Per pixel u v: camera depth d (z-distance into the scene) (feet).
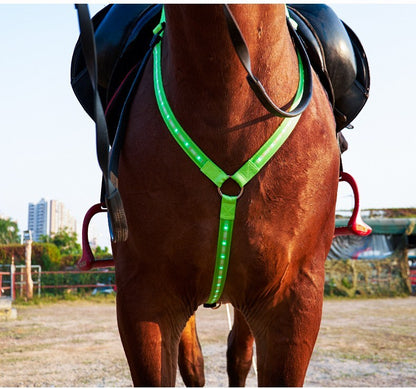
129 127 6.44
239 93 5.77
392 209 69.72
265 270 6.17
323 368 20.57
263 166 5.94
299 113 5.70
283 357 6.31
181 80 5.92
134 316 6.25
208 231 5.99
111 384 18.30
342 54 8.17
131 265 6.33
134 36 7.52
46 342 27.84
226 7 4.94
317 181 6.20
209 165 5.88
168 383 6.44
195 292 6.52
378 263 66.95
